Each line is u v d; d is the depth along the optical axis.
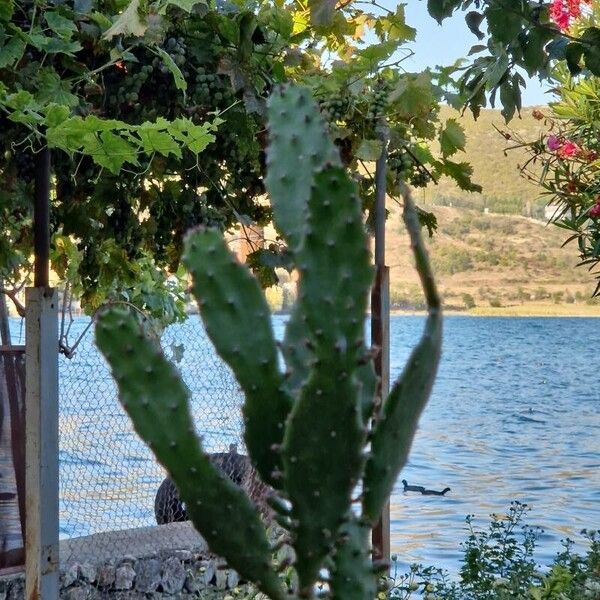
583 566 5.57
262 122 4.64
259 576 1.99
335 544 1.97
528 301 93.06
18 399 4.22
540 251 92.50
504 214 92.62
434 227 5.23
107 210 5.53
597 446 24.39
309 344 1.83
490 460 20.95
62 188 4.80
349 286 1.83
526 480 17.12
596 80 5.01
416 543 9.02
